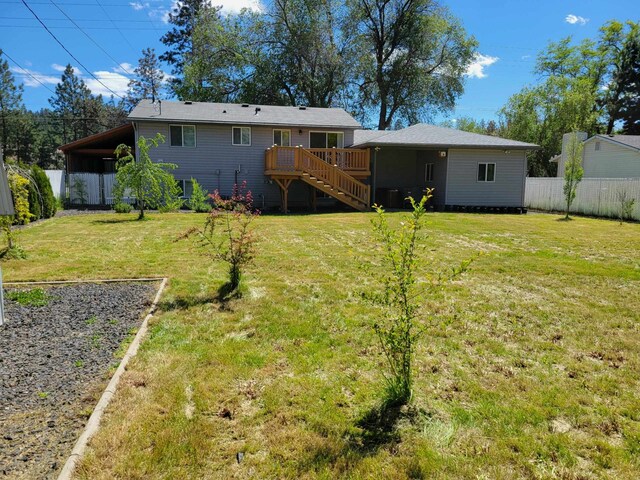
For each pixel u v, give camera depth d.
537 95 33.84
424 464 2.38
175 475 2.26
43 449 2.42
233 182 19.80
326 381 3.29
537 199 22.53
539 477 2.29
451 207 19.47
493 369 3.57
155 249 8.66
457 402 3.04
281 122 19.55
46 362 3.53
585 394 3.16
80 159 22.22
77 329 4.30
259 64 30.19
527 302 5.46
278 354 3.76
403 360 3.04
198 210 17.06
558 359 3.78
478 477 2.29
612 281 6.54
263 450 2.49
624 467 2.37
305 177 17.52
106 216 14.81
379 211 3.28
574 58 38.25
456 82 32.62
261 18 30.77
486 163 19.62
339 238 10.33
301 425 2.73
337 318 4.68
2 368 3.41
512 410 2.92
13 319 4.59
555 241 10.43
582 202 19.12
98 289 5.80
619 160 21.73
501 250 9.16
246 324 4.47
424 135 19.84
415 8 30.89
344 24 31.11
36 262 7.43
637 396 3.14
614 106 37.22
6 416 2.73
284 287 5.95
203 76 30.75
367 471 2.32
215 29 30.58
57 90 51.31
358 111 33.19
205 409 2.88
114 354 3.71
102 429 2.61
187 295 5.51
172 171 19.16
